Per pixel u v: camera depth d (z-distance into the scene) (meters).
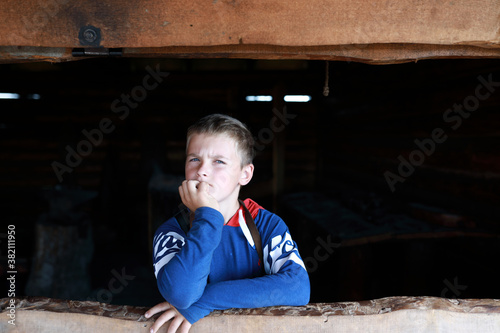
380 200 4.66
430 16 1.13
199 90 7.16
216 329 1.11
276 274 1.14
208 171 1.15
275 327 1.12
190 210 1.21
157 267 1.11
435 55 1.20
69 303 1.20
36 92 6.88
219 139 1.15
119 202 6.96
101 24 1.10
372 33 1.13
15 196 7.06
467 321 1.15
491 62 3.11
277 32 1.12
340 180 6.79
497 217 3.14
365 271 3.46
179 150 7.36
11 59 1.16
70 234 4.08
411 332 1.14
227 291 1.10
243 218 1.23
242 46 1.17
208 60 5.87
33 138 7.09
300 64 5.78
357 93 6.05
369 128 5.68
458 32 1.14
